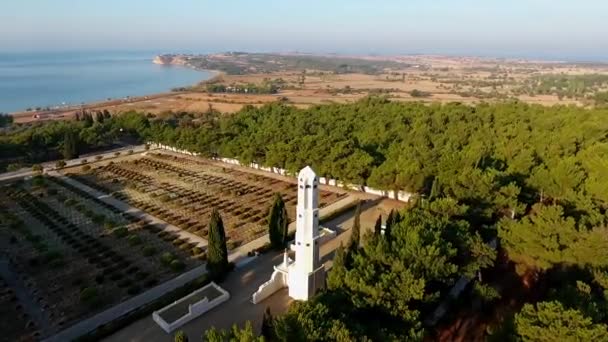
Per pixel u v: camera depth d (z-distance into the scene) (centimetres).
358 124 9738
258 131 9194
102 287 4212
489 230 4406
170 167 8594
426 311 3550
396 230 3822
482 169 5412
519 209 4462
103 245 5122
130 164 8844
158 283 4316
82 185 7531
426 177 5750
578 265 3466
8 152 8806
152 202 6631
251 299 3981
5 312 3803
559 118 8644
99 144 10069
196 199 6750
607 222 3806
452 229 3828
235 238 5378
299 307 2827
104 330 3456
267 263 4719
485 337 3253
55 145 9575
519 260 3931
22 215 6106
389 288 3014
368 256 3491
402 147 7188
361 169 6588
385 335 2644
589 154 5766
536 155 6322
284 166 7562
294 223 5841
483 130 8294
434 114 9981
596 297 2952
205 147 8875
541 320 2544
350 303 2977
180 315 3672
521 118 9150
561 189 4834
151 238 5359
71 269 4566
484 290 3628
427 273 3284
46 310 3838
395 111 10669
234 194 6956
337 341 2447
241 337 2383
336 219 5972
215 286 4094
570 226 3547
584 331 2334
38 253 4922
